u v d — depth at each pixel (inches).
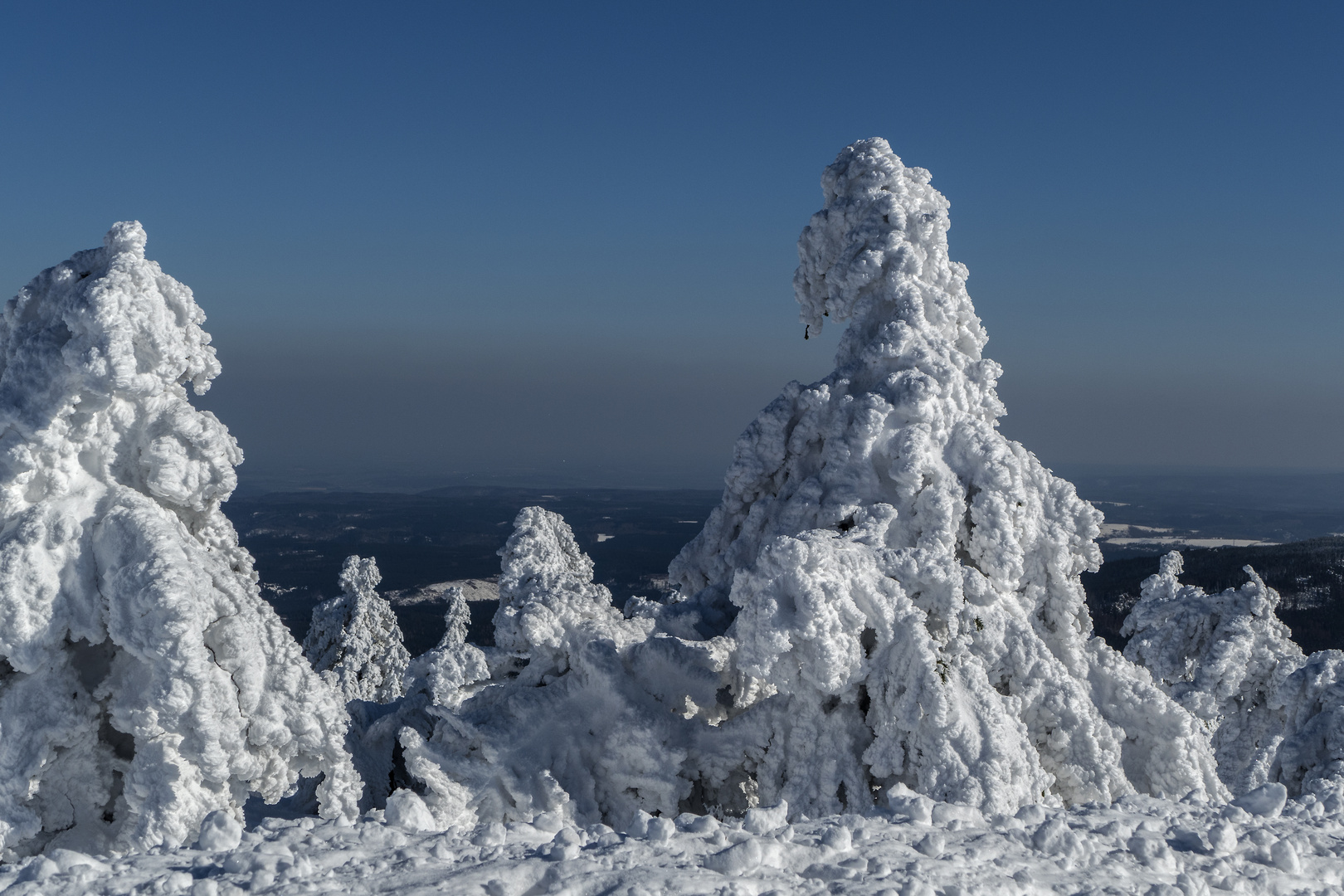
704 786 590.9
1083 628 669.9
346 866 280.5
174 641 423.5
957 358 685.9
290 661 459.5
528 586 648.4
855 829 338.3
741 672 617.9
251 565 496.4
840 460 657.6
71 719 439.5
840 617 542.0
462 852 299.1
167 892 254.5
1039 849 327.3
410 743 565.3
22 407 449.4
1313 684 738.2
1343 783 648.4
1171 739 613.9
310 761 465.1
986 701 538.3
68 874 265.1
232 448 493.7
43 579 434.9
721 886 270.7
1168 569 1070.4
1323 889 323.3
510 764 570.9
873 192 719.7
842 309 721.6
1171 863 323.9
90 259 474.9
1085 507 671.8
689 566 750.5
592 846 309.4
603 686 586.6
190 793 427.5
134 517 445.4
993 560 618.8
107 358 444.1
